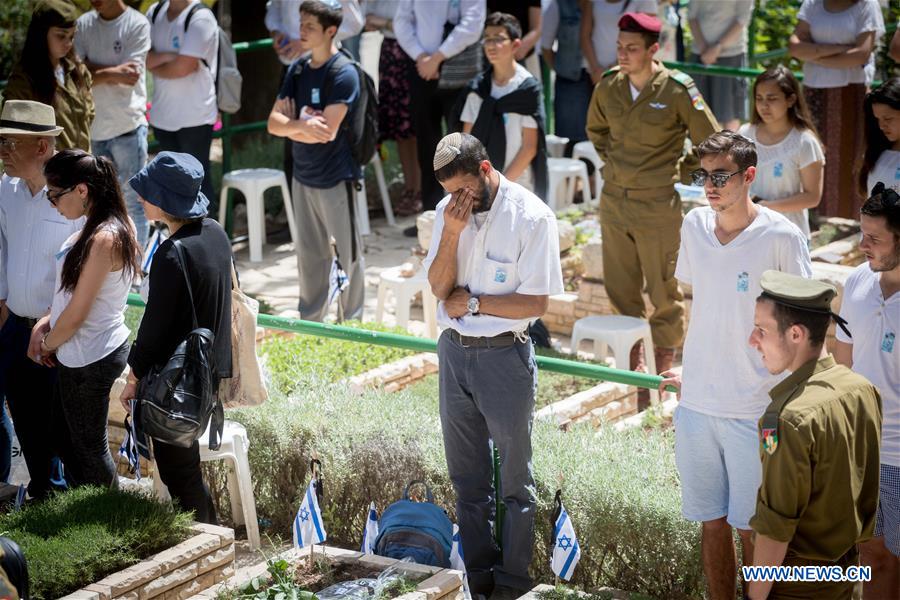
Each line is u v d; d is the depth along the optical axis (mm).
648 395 9383
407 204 14781
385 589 5707
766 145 8984
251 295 12023
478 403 6145
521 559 6398
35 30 9328
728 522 5656
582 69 14117
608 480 6430
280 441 7340
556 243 6023
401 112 14203
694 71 13680
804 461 4539
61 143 9570
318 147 10188
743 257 5539
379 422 7293
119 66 10867
